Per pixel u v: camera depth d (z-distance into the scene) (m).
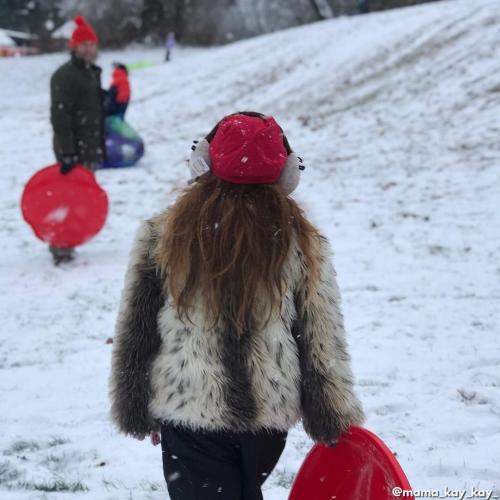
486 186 13.15
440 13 26.30
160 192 14.88
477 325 7.64
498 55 20.89
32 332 7.88
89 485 4.70
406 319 7.85
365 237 11.12
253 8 57.50
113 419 3.24
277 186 3.23
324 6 53.41
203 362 3.07
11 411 6.02
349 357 3.23
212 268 3.06
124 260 10.43
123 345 3.18
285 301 3.12
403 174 14.74
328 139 19.00
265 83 26.95
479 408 5.73
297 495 3.41
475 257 9.84
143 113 27.05
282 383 3.10
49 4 61.09
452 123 17.56
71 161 10.13
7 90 42.78
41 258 10.62
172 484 3.18
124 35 58.34
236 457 3.18
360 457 3.18
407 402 5.90
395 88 21.67
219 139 3.19
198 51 56.62
